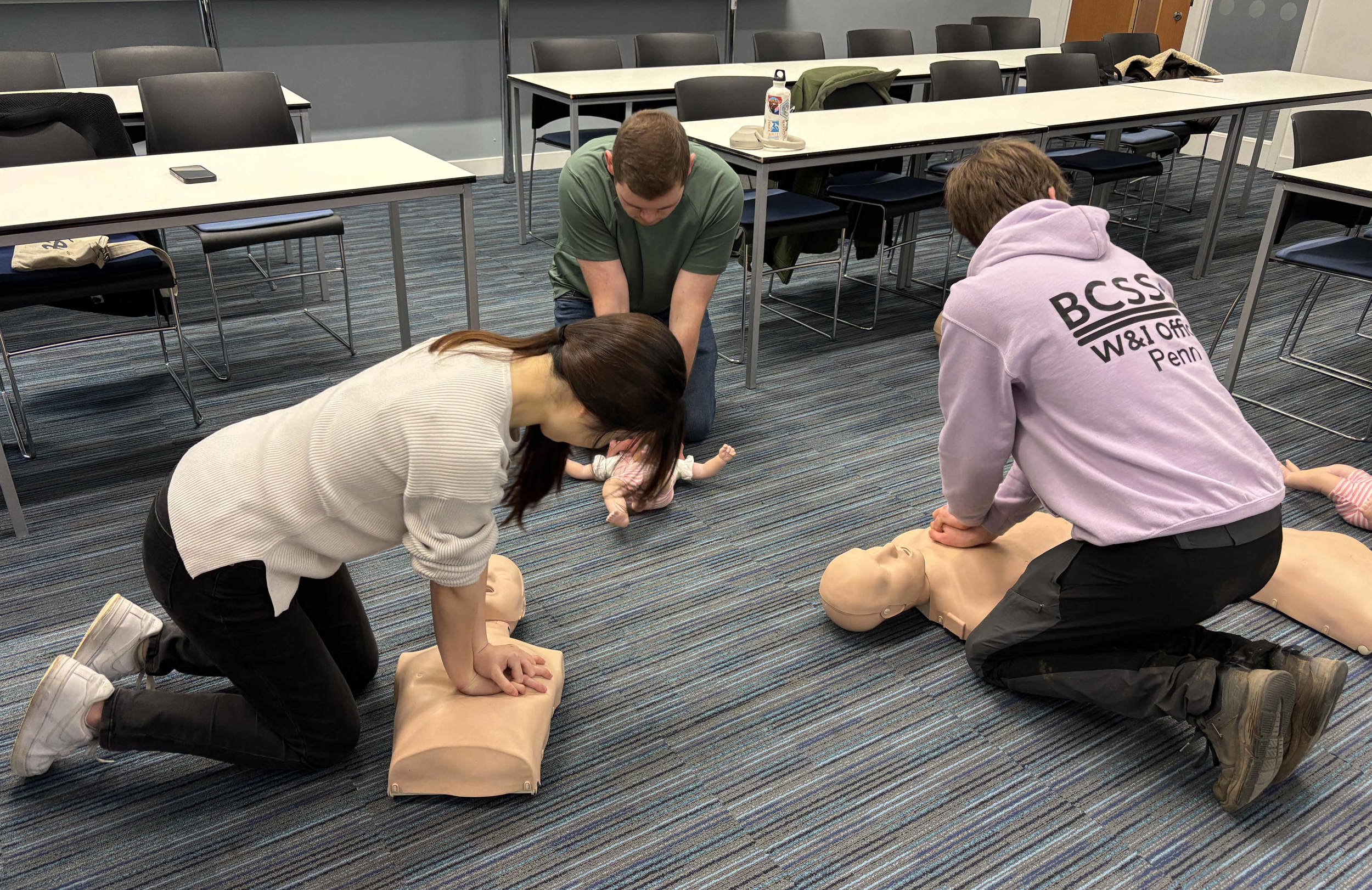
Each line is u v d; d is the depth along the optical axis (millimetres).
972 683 1896
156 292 2902
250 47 5121
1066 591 1627
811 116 3568
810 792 1636
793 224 3248
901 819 1583
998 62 5340
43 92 2840
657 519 2457
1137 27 7145
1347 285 4219
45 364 3211
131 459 2650
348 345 3381
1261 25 6398
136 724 1479
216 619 1338
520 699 1621
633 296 2629
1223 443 1529
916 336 3654
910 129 3363
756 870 1485
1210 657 1611
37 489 2498
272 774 1650
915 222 3951
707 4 6457
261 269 4203
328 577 1498
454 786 1572
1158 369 1548
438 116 5781
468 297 2686
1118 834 1557
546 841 1528
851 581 1937
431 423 1208
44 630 1985
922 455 2783
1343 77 6035
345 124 5527
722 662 1948
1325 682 1460
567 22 5992
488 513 1326
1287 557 2088
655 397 1201
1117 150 4637
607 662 1940
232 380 3131
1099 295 1582
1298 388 3217
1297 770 1687
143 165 2643
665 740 1742
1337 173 2832
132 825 1539
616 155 2088
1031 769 1688
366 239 4715
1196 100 4145
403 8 5430
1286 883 1471
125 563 2213
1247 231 5051
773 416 3010
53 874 1451
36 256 2486
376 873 1465
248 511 1289
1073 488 1598
